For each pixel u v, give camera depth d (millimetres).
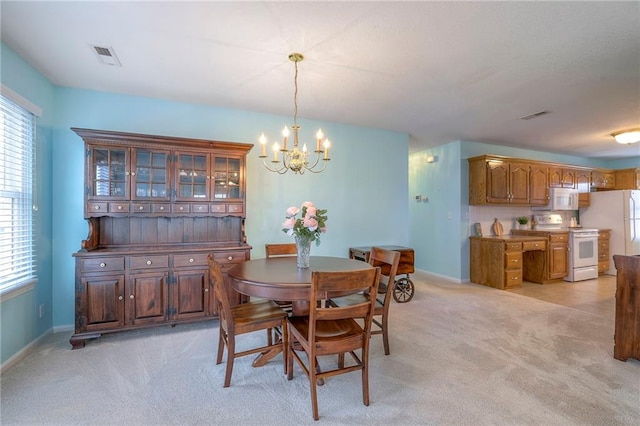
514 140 5043
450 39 2143
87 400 1851
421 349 2561
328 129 4145
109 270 2652
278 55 2383
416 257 5973
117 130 3145
